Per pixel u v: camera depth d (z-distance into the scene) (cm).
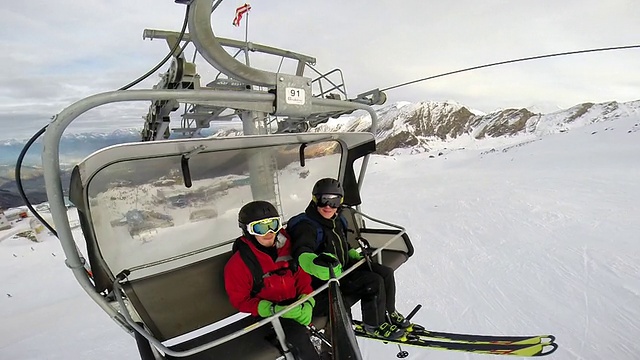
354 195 447
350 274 338
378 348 580
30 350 749
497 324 604
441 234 1159
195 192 342
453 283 780
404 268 898
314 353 264
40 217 253
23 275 1406
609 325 552
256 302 274
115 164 284
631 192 1330
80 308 973
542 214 1200
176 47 255
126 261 303
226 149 346
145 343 248
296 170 413
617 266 732
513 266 820
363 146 430
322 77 408
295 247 295
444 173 3081
